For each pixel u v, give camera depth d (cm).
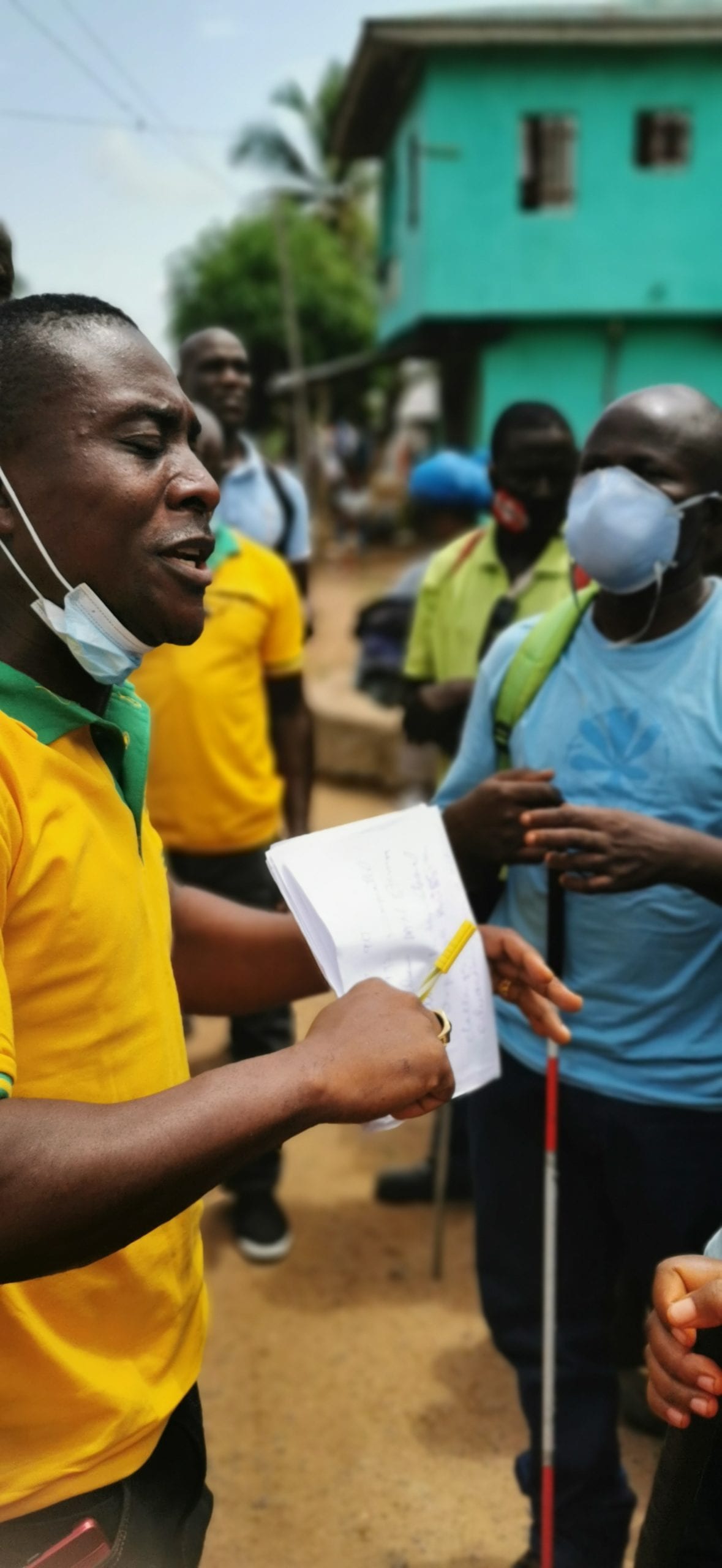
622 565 203
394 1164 427
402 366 2872
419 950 165
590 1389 228
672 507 203
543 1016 185
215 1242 380
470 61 1664
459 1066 171
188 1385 151
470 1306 348
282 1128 122
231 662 361
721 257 1739
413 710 366
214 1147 118
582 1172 224
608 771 212
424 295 1738
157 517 129
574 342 1808
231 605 359
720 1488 172
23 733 128
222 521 425
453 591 375
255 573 367
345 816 812
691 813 207
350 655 1234
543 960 220
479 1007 173
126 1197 115
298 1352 328
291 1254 372
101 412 127
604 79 1681
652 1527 150
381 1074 128
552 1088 212
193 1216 153
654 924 207
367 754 866
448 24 1616
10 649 135
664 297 1745
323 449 2523
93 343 128
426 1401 310
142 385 129
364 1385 316
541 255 1728
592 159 1709
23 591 133
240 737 365
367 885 164
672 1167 211
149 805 369
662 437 204
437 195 1703
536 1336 231
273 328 2933
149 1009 142
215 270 2997
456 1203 401
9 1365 131
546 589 354
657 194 1722
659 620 213
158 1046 144
